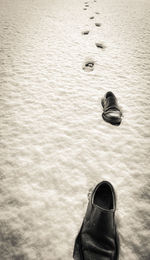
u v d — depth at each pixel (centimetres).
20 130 207
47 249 124
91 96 261
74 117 227
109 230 109
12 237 129
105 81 295
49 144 193
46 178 164
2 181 161
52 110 235
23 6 730
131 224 138
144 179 167
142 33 504
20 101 248
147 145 197
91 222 112
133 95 266
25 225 135
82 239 114
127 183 163
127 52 394
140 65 345
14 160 178
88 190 157
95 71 321
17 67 321
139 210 146
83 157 182
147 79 304
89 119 224
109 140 200
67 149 189
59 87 277
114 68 332
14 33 462
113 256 109
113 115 209
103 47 413
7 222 137
